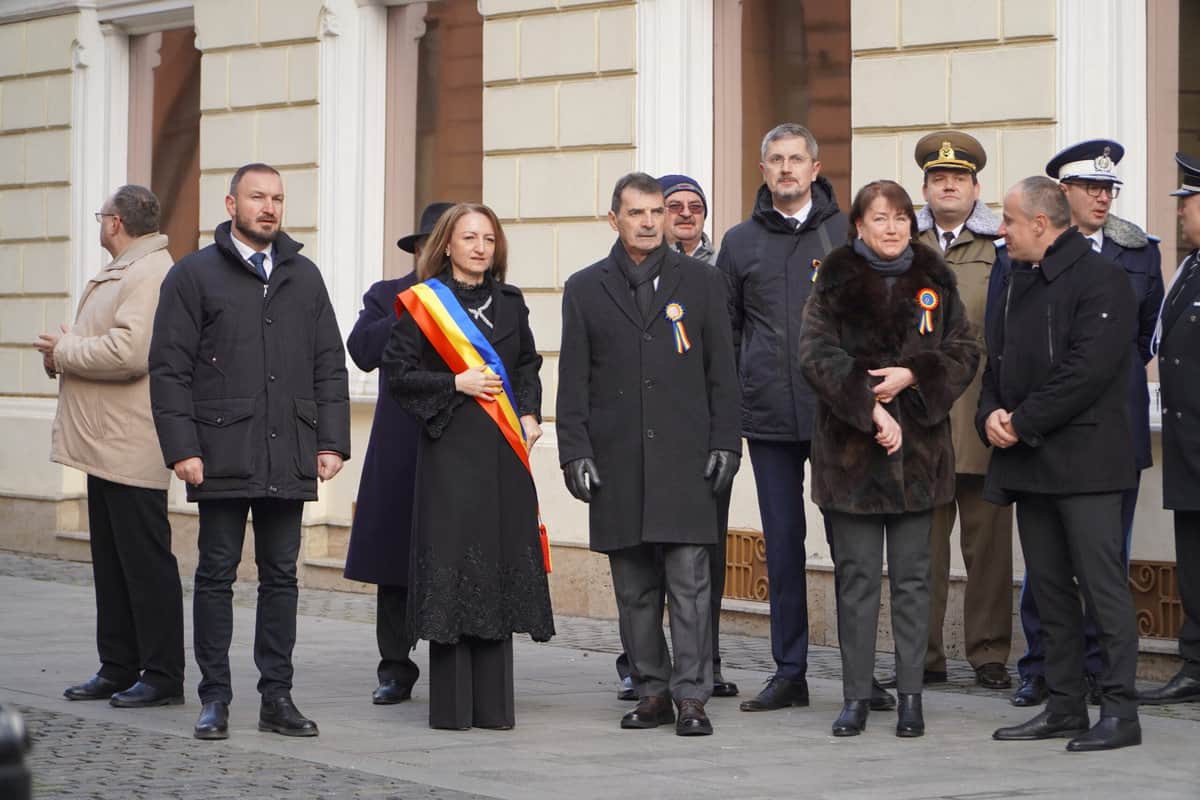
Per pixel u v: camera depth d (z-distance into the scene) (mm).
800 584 8492
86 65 15977
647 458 7793
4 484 16266
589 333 7980
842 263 7730
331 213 14094
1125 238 8617
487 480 7895
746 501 11352
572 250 12391
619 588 8039
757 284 8547
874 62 10797
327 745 7543
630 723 7926
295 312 7996
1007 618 9086
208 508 7852
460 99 13586
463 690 7902
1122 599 7480
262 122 14555
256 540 7988
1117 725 7441
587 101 12320
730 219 11961
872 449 7680
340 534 13891
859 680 7820
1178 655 9172
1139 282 8609
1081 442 7469
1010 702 8578
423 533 7879
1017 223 7598
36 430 16016
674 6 11961
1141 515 9594
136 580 8508
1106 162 8539
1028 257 7625
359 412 13789
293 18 14297
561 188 12461
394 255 14086
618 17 12156
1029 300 7637
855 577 7816
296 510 7969
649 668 8023
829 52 11383
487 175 12922
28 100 16438
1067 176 8562
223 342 7844
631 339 7902
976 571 9062
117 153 16047
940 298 7754
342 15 14062
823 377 7609
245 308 7887
